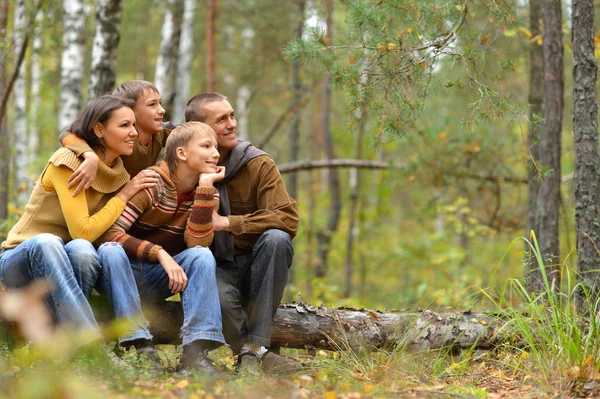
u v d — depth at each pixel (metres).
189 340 3.82
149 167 4.14
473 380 4.03
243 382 3.59
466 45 5.13
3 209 9.12
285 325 4.34
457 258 12.58
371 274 17.22
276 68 15.59
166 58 10.24
